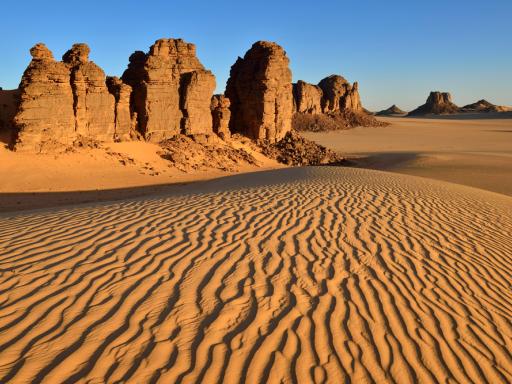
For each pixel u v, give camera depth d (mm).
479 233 10617
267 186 16266
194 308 5844
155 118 37906
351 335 5453
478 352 5379
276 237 9062
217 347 5000
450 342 5523
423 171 42438
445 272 7793
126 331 5188
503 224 11891
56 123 30594
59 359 4590
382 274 7426
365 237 9375
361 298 6473
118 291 6203
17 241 8336
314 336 5363
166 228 9484
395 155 62031
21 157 28750
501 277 7848
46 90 29828
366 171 24781
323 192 14602
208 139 42031
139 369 4523
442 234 10172
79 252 7730
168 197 14141
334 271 7387
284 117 52812
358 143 89062
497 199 17078
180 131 41031
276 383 4473
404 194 15055
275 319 5703
